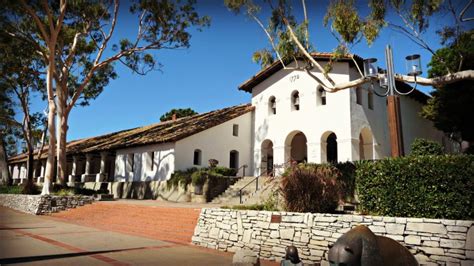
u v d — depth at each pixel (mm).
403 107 24781
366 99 22172
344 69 21109
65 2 20047
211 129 24688
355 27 10820
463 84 16594
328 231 8172
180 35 22500
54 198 20297
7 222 16109
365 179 8680
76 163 34156
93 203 20469
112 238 11680
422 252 6934
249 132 26594
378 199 8312
